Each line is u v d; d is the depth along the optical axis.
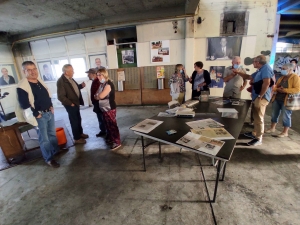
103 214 1.47
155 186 1.77
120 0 3.55
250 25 4.11
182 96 3.52
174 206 1.50
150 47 4.74
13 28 4.85
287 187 1.64
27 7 3.47
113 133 2.54
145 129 1.68
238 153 2.27
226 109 2.25
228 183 1.74
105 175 2.01
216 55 4.42
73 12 4.02
